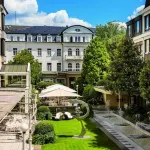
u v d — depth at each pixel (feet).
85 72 157.38
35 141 58.13
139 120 80.33
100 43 156.46
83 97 132.87
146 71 71.72
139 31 109.09
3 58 117.08
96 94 131.64
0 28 110.42
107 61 153.58
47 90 106.42
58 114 89.86
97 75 153.38
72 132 71.15
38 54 200.85
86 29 202.69
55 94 96.53
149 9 97.14
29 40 198.08
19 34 196.24
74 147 56.49
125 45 94.07
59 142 60.54
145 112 90.48
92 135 67.67
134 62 92.89
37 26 208.23
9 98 53.83
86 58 157.48
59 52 203.21
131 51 92.94
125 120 84.28
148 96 70.69
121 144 58.54
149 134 65.41
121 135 67.05
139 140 61.82
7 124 57.72
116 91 96.78
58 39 201.87
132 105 98.94
